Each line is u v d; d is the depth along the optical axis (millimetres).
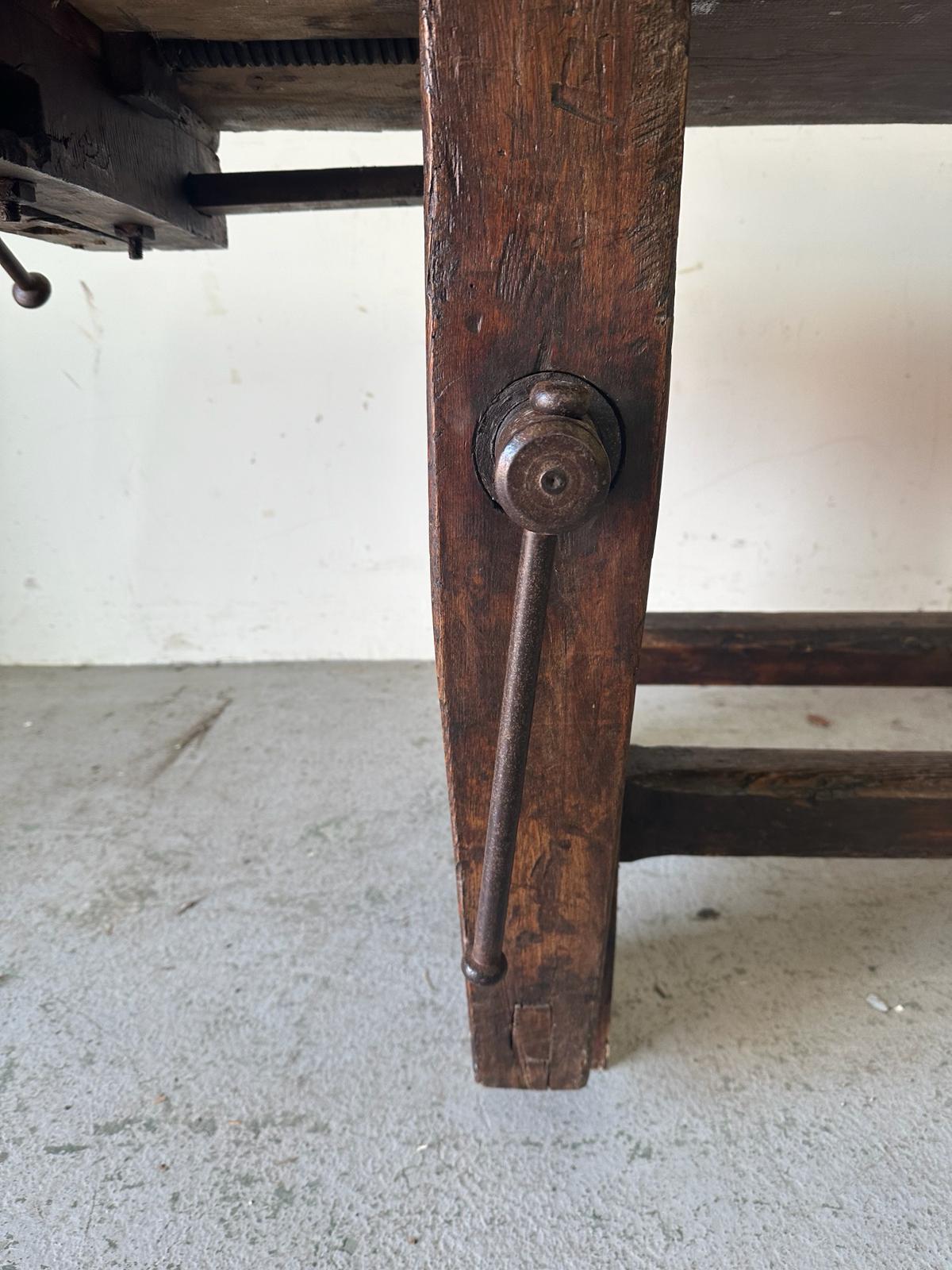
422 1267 714
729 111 900
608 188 456
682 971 1032
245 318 1672
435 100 440
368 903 1158
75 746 1590
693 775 816
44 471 1796
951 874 1205
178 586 1894
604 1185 778
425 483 1787
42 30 621
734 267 1624
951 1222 738
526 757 566
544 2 420
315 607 1912
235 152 1601
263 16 688
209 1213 760
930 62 754
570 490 458
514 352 497
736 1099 860
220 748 1578
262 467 1784
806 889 1180
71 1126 843
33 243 1616
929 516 1783
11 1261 720
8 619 1929
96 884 1204
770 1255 717
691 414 1729
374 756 1541
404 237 1605
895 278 1617
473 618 586
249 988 1014
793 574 1844
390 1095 873
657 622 1388
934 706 1713
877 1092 863
